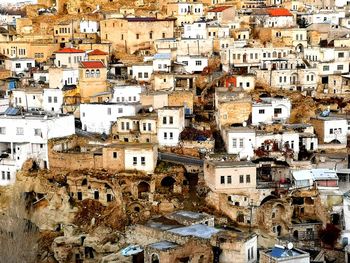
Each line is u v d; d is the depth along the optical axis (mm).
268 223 141625
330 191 147875
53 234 151125
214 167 145875
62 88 192250
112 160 157875
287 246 125562
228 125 171125
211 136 168500
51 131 166250
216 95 180625
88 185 154875
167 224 138000
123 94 187875
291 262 119312
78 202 154750
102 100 188375
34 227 148500
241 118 173625
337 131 171500
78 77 197375
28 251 137750
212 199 146375
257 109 174250
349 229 141000
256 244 131000
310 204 146750
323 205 145875
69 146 166750
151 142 166625
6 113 173625
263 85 198750
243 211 142875
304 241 140125
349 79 199750
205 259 128000
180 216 140000
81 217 151625
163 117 166125
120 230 145000
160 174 154000
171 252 124750
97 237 145000
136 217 146500
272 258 119188
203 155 162500
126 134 168500
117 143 164125
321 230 141000
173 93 181500
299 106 182375
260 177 154000
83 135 173125
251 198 146500
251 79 195125
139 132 167750
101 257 142875
